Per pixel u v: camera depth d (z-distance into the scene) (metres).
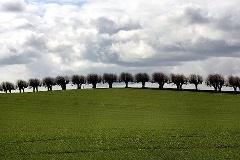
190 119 65.12
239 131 48.47
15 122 60.81
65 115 71.38
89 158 32.25
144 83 174.00
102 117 68.19
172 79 167.88
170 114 72.88
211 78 156.75
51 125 56.62
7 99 96.25
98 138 42.59
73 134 45.88
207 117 68.25
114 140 41.16
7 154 34.00
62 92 117.38
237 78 153.25
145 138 42.38
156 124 57.56
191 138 42.41
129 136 44.03
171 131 48.53
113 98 100.62
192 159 31.72
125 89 128.75
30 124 58.09
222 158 32.12
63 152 34.94
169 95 109.00
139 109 80.50
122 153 34.19
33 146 37.69
